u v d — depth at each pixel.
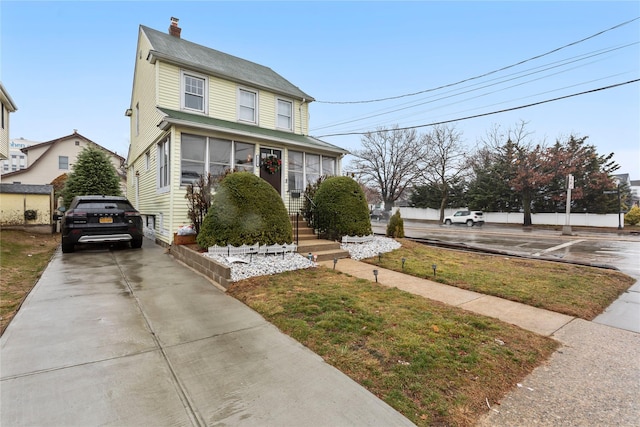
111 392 2.14
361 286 4.93
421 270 6.30
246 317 3.66
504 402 2.20
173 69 9.70
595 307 4.39
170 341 2.99
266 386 2.28
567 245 12.63
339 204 8.56
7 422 1.80
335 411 2.01
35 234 11.59
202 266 5.76
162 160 9.63
